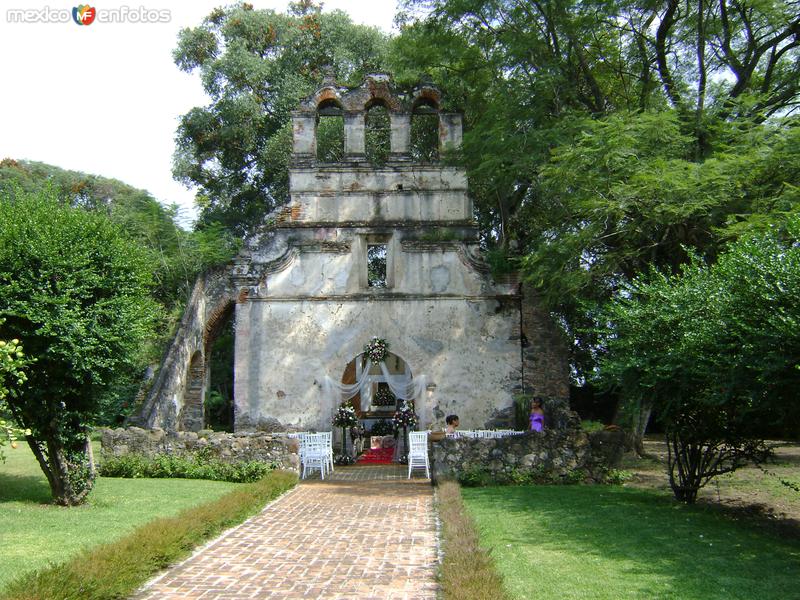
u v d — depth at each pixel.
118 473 15.84
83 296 11.46
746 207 14.79
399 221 22.08
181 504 11.99
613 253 16.89
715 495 13.62
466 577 7.01
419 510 12.12
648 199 15.12
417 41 22.92
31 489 13.19
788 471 16.27
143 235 32.12
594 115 19.61
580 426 17.67
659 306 11.91
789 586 7.30
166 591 7.41
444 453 15.07
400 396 21.47
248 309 21.61
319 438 18.05
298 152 22.44
